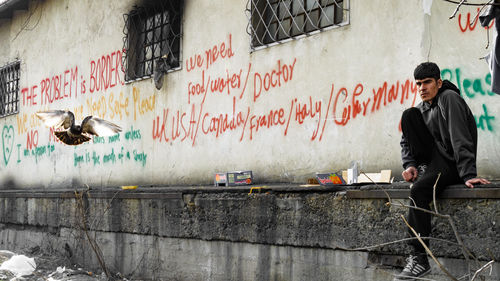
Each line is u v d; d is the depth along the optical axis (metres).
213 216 6.23
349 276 4.95
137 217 7.29
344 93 5.76
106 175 9.08
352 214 4.93
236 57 6.99
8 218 10.20
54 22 10.75
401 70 5.28
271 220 5.62
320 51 6.03
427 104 4.38
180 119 7.77
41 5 11.19
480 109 4.72
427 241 4.16
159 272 6.93
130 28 8.80
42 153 10.83
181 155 7.70
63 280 7.30
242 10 6.95
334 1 5.98
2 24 12.49
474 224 4.08
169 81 8.00
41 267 8.30
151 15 8.57
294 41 6.31
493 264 3.99
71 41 10.20
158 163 8.09
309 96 6.10
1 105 12.38
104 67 9.31
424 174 4.25
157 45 8.45
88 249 8.19
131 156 8.59
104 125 4.43
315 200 5.25
